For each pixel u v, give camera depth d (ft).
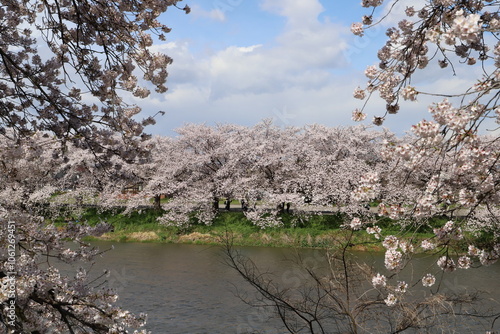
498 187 15.07
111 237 90.89
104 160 22.15
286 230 86.58
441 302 20.92
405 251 16.92
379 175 15.38
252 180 98.17
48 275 19.89
